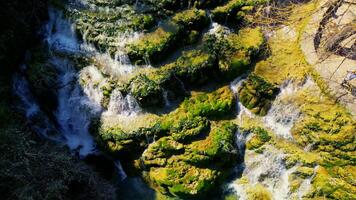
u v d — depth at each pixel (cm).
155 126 925
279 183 898
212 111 938
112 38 993
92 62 997
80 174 905
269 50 991
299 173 880
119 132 932
